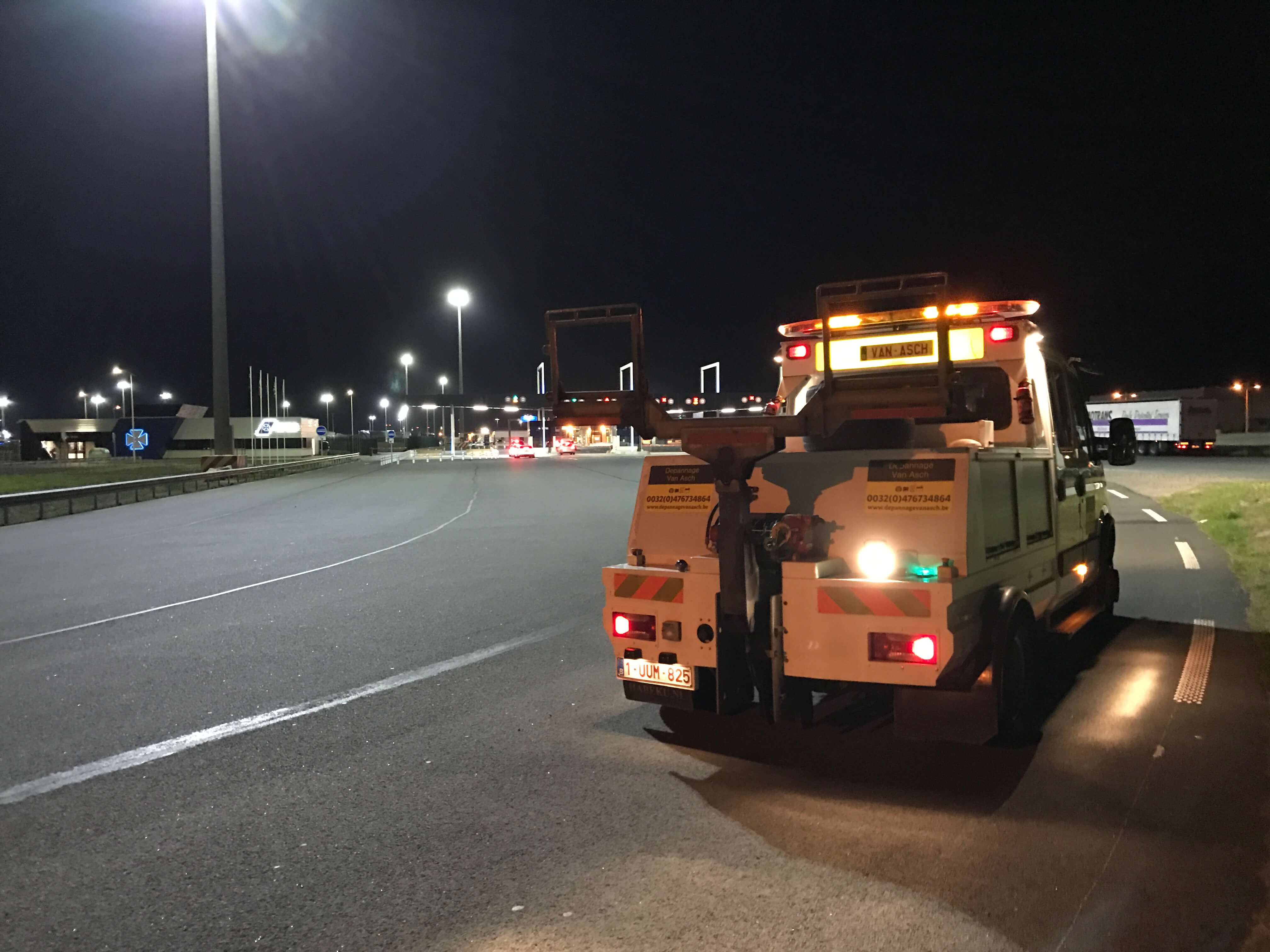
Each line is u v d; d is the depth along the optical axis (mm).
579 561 13812
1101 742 5352
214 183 37156
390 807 4648
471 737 5758
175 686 7082
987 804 4488
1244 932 3266
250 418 105000
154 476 47156
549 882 3791
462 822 4438
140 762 5402
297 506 26938
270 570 13438
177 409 115438
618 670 5562
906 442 6137
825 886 3693
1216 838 4043
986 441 6219
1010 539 5520
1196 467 34438
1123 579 10852
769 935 3330
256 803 4730
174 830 4422
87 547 17297
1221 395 83250
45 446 106812
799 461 5172
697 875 3824
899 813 4422
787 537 4840
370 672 7422
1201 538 14070
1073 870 3771
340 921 3521
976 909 3475
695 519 5414
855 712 6125
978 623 4949
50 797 4863
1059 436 7086
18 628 9555
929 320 5867
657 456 5605
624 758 5309
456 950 3293
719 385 71875
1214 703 6027
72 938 3436
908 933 3314
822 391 4762
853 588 4727
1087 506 7727
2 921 3572
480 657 7867
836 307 5938
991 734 4887
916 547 4809
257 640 8695
